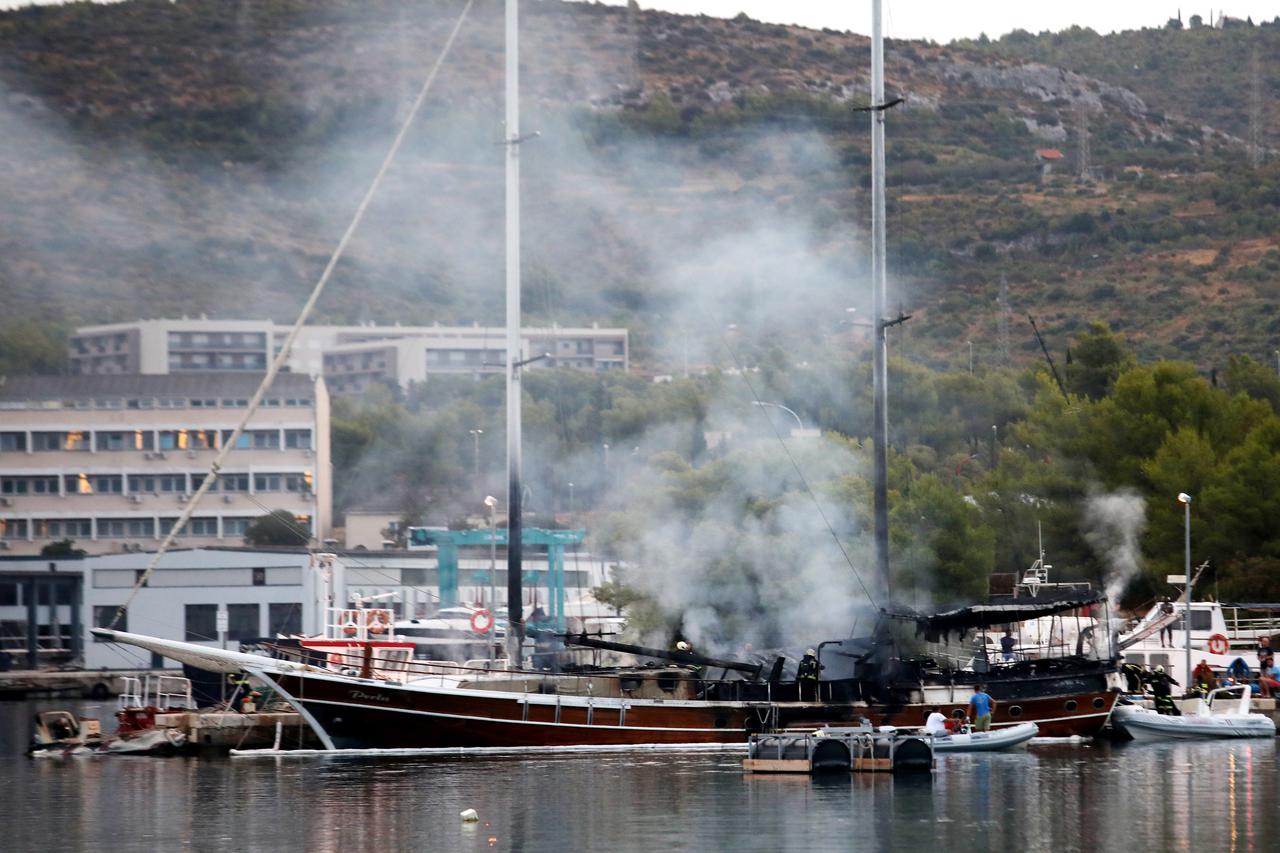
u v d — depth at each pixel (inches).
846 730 5211.6
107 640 5580.7
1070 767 5241.1
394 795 4697.3
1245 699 6491.1
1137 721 6127.0
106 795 4943.4
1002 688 5871.1
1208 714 6382.9
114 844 4020.7
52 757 6240.2
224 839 4045.3
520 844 3880.4
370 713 5610.2
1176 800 4483.3
